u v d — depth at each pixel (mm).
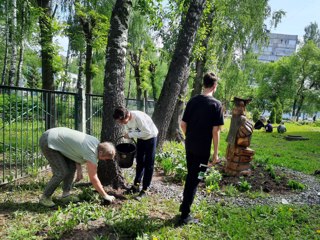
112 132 4465
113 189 4316
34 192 4051
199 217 3674
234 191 4902
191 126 3387
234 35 13141
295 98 41812
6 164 5668
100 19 11883
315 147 13203
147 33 15484
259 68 25625
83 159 3625
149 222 3312
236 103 5848
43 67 9922
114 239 2926
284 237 3301
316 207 4438
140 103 12172
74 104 5617
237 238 3178
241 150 5797
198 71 12398
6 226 2988
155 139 4164
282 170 7008
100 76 26422
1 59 21906
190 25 6133
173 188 4777
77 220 3168
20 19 10477
